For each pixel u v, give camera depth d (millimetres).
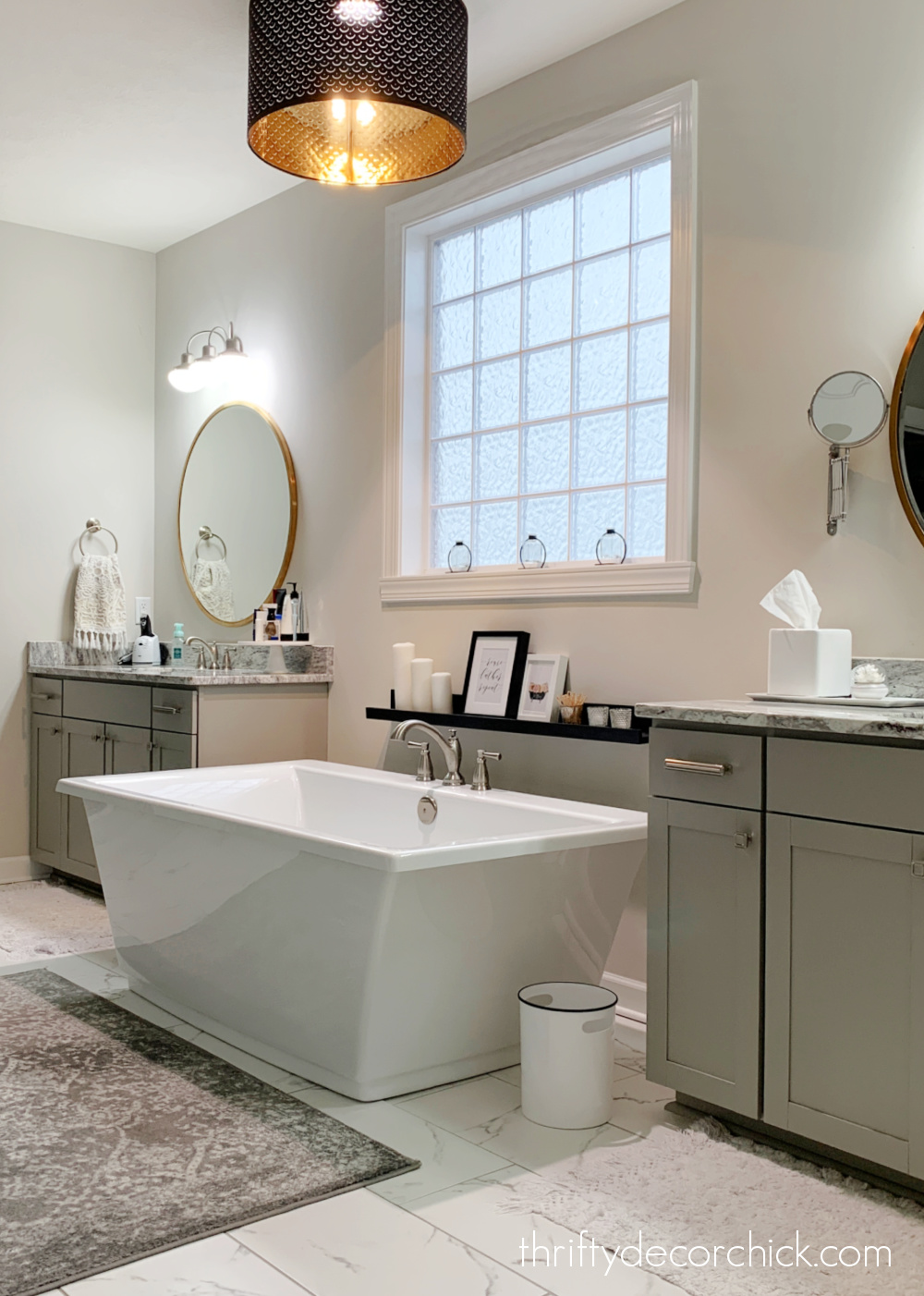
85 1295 1748
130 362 5305
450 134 2955
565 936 2752
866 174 2699
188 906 2947
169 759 4082
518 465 3791
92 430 5180
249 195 4633
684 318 3078
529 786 3494
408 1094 2600
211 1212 1999
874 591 2662
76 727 4625
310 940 2557
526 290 3775
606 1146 2328
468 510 3965
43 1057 2773
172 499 5250
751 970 2271
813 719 2152
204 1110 2463
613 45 3309
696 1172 2203
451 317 4035
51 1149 2250
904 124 2631
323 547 4395
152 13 3223
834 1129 2127
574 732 3172
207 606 4996
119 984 3428
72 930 4039
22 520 4965
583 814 2895
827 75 2783
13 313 4949
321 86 2682
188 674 4168
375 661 4145
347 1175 2154
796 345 2842
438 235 4051
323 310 4395
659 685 3152
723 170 3010
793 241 2850
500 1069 2781
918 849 2006
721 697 2994
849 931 2113
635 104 3217
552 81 3492
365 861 2324
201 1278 1807
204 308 5047
